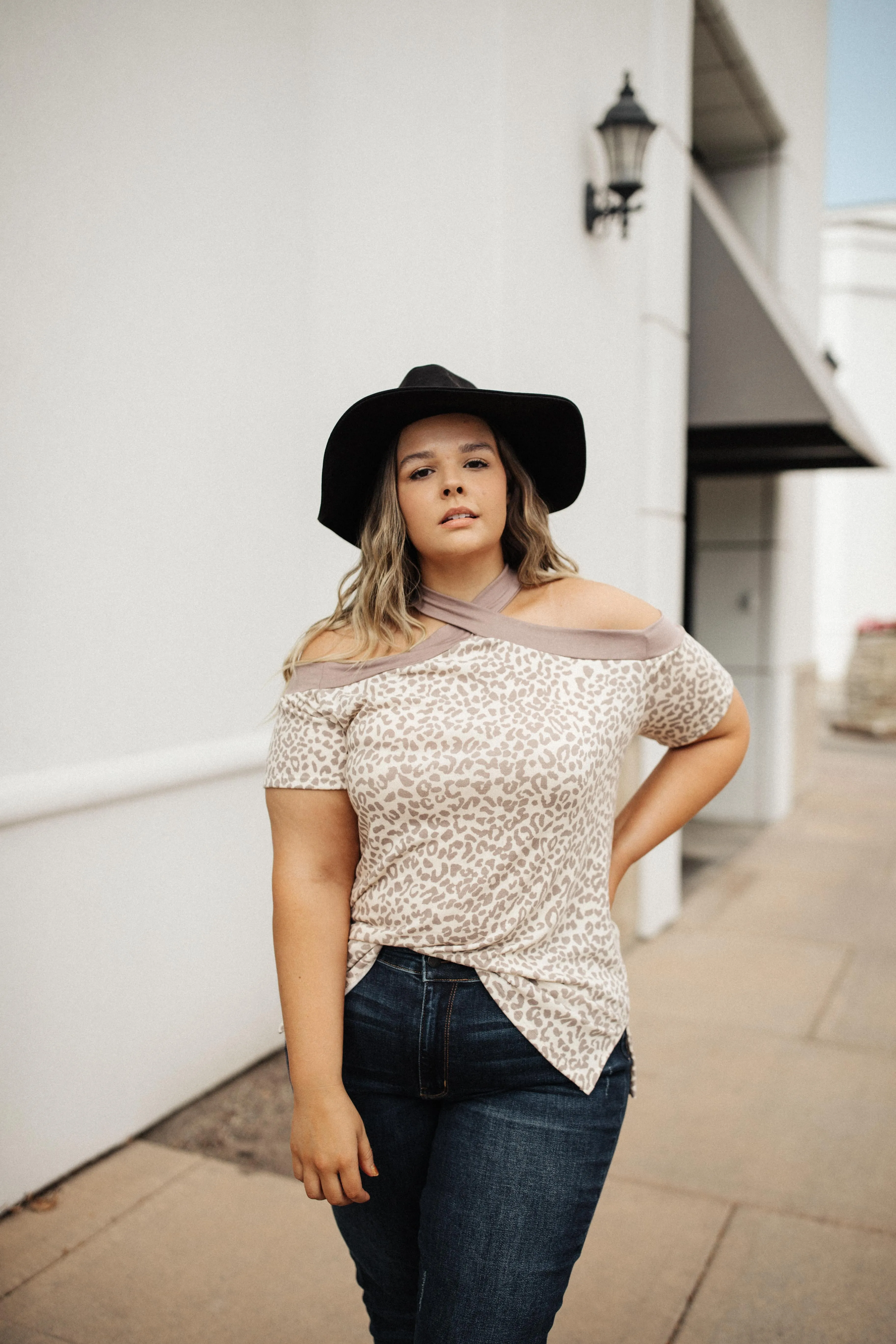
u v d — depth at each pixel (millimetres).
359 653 1453
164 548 2941
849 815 7887
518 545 1548
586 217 4000
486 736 1330
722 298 5395
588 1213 1387
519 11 3381
